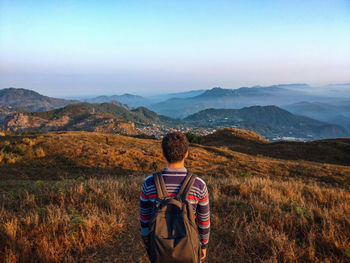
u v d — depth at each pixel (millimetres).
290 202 5633
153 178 1898
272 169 16766
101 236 3578
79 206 5062
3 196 5461
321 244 3453
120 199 5488
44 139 19391
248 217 4477
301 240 3691
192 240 1619
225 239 3688
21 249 3074
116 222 4043
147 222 1926
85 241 3365
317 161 24641
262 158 22984
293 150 28109
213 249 3391
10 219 3969
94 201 5348
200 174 15195
